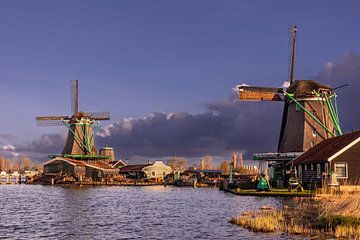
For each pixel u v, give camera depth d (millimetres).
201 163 175625
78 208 47969
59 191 84875
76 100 128875
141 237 28312
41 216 39938
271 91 87062
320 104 78062
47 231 30906
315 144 76750
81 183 114375
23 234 29609
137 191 86188
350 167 54281
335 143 60031
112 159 168500
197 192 81750
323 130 77312
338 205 32062
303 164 62875
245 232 28391
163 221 36219
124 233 29953
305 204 39625
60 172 121875
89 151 126938
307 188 61156
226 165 168500
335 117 76688
